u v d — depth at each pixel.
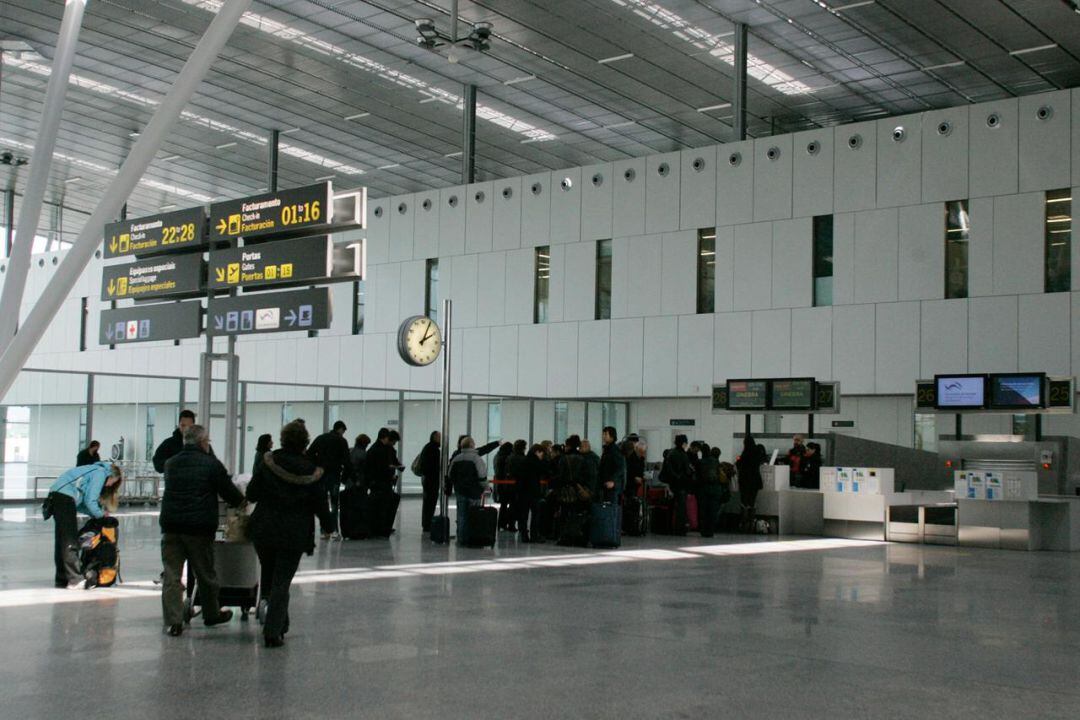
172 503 8.77
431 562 14.57
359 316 39.78
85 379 25.39
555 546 17.33
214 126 40.38
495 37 31.08
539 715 6.18
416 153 44.44
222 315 16.11
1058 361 26.62
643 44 31.58
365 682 7.00
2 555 14.44
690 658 7.93
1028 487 18.03
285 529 8.23
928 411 22.53
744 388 23.09
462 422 33.16
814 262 30.47
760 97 36.50
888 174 29.34
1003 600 11.41
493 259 36.47
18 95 36.72
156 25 30.08
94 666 7.46
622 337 33.56
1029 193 27.31
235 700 6.48
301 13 29.34
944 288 28.42
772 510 21.08
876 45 31.12
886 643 8.66
